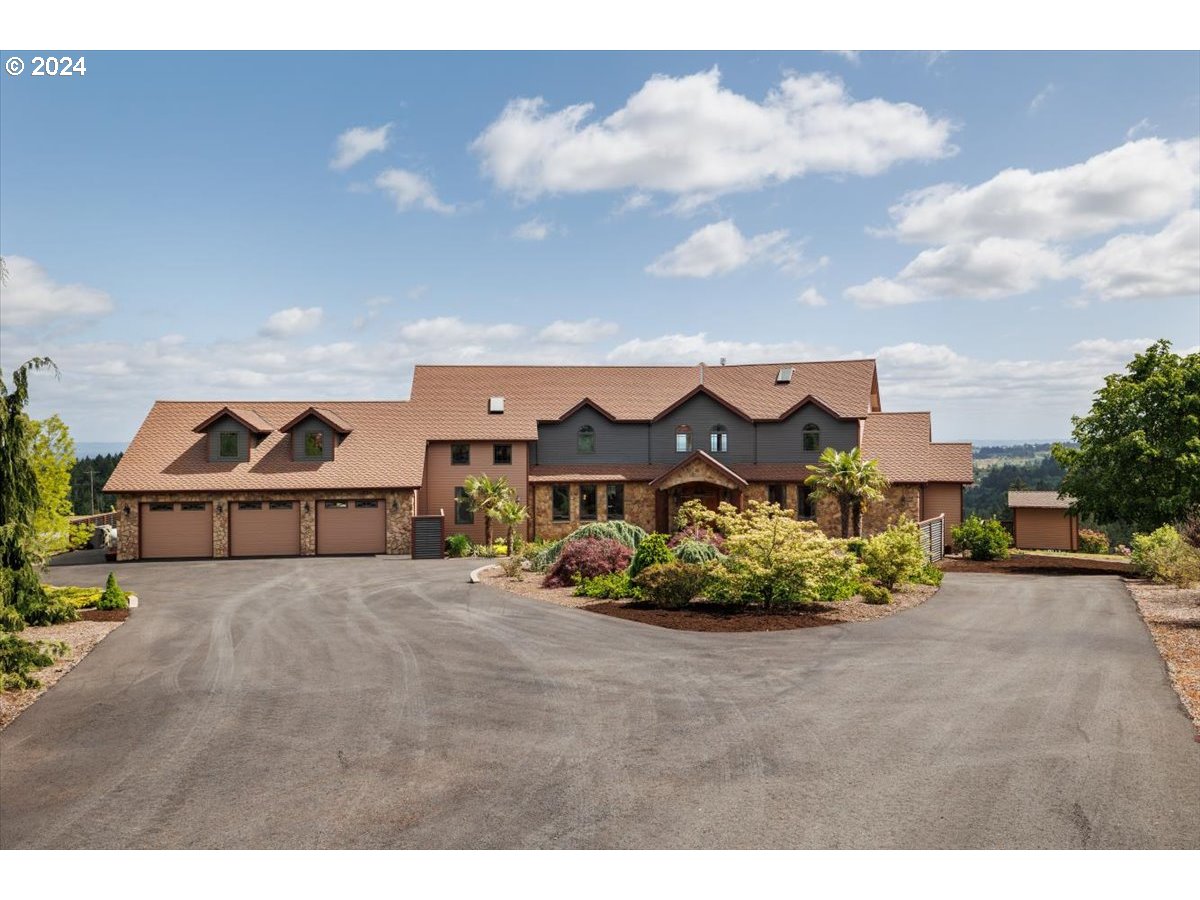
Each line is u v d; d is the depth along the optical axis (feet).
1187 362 102.53
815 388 133.39
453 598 72.43
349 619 62.13
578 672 43.86
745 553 63.57
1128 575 89.61
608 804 26.55
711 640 51.75
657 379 142.20
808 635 52.85
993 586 77.87
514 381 141.38
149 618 63.98
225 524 118.73
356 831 25.07
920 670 43.14
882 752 30.66
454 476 130.11
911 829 24.48
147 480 118.32
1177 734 31.99
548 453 132.87
